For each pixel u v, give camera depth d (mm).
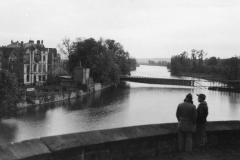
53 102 74250
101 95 93125
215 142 10734
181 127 9602
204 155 9688
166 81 130625
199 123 10336
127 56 139750
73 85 95188
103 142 7953
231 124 11180
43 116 56844
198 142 10336
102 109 67312
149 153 9094
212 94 104125
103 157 8016
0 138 40344
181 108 9789
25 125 48969
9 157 6285
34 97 68938
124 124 52531
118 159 8344
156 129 9500
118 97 89562
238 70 154125
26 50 87562
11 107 59250
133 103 77875
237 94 105062
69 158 7328
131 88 120875
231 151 10211
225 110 69188
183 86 134875
